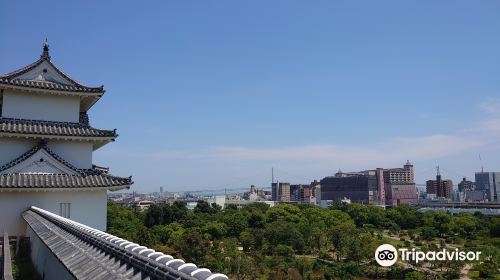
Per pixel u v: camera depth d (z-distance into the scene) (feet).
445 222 434.71
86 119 98.73
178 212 352.49
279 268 253.65
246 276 239.71
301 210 480.64
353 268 273.33
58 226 52.95
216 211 444.14
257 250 307.78
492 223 403.34
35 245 66.28
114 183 84.07
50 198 80.69
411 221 471.62
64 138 84.17
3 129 78.95
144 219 333.21
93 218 84.23
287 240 332.19
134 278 24.12
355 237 313.32
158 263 23.36
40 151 80.38
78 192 83.35
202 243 239.91
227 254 259.80
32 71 88.48
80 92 89.20
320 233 335.67
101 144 93.97
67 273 36.81
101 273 27.22
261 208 497.46
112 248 30.19
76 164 87.40
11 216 77.87
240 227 358.84
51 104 88.63
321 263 287.48
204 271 20.03
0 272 43.37
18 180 76.38
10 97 85.35
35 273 62.39
